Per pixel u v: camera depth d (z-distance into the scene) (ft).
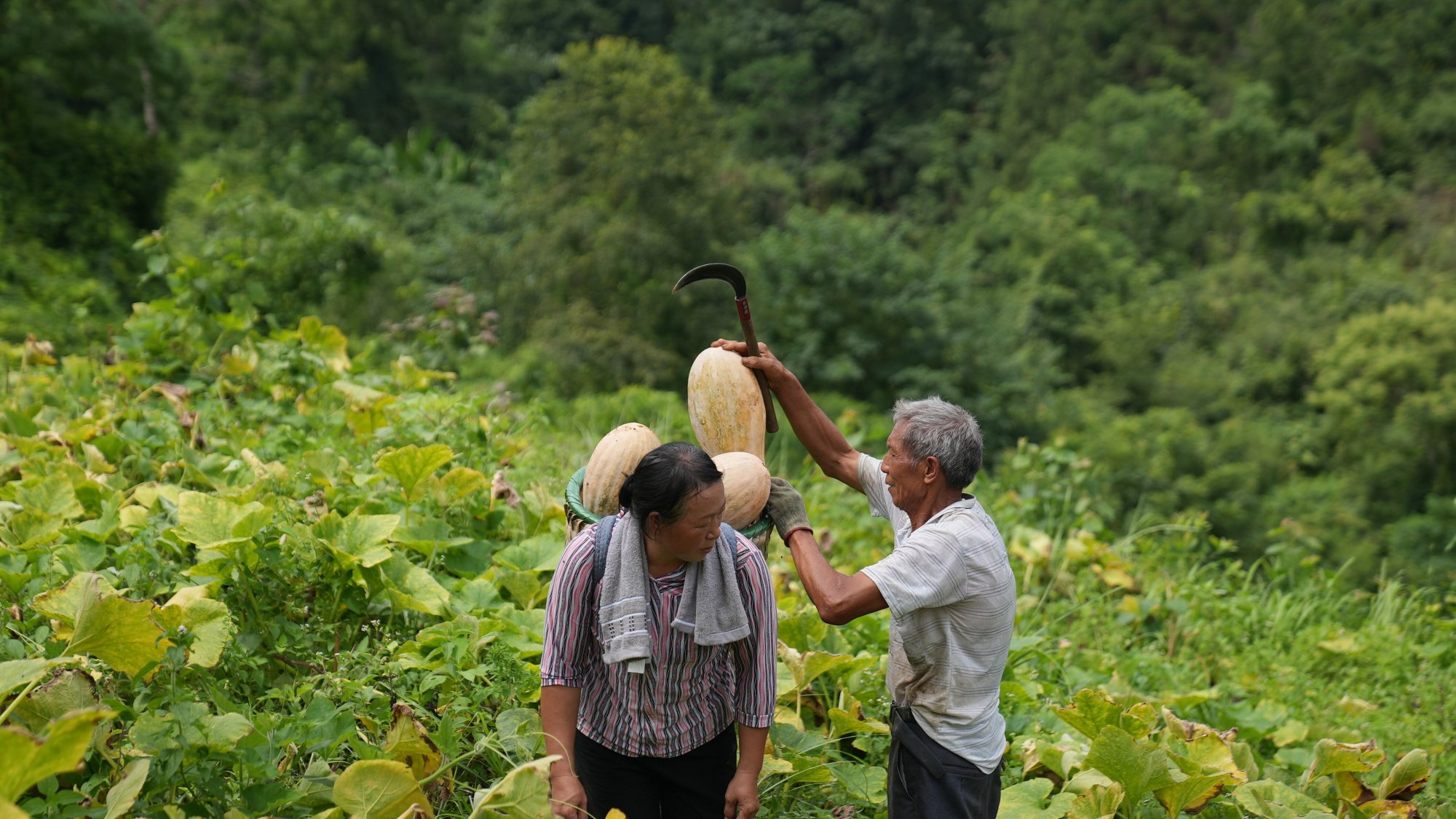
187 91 83.15
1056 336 112.78
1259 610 23.89
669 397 53.78
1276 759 15.80
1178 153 133.28
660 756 9.21
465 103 157.07
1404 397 75.87
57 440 16.24
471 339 34.94
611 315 76.23
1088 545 23.79
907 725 10.07
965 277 90.12
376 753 10.11
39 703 8.98
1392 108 130.21
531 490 16.25
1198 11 152.76
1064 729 14.24
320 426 19.34
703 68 178.81
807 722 13.42
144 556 11.94
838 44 179.83
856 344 78.74
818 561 9.78
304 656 11.72
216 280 24.02
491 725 11.12
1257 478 75.87
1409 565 54.29
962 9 176.04
